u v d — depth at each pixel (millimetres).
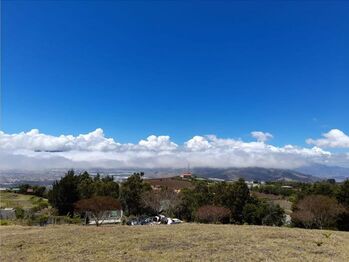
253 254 16719
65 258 16312
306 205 51688
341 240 22109
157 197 75875
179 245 19062
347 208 52719
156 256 16297
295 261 15391
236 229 26547
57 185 70062
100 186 78562
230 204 66000
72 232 24969
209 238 21375
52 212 68688
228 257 16062
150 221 57812
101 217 54375
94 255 16812
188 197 72375
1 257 17016
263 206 63594
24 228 29688
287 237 22266
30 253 17750
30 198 99062
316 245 19531
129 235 22844
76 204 57000
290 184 131750
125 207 76500
